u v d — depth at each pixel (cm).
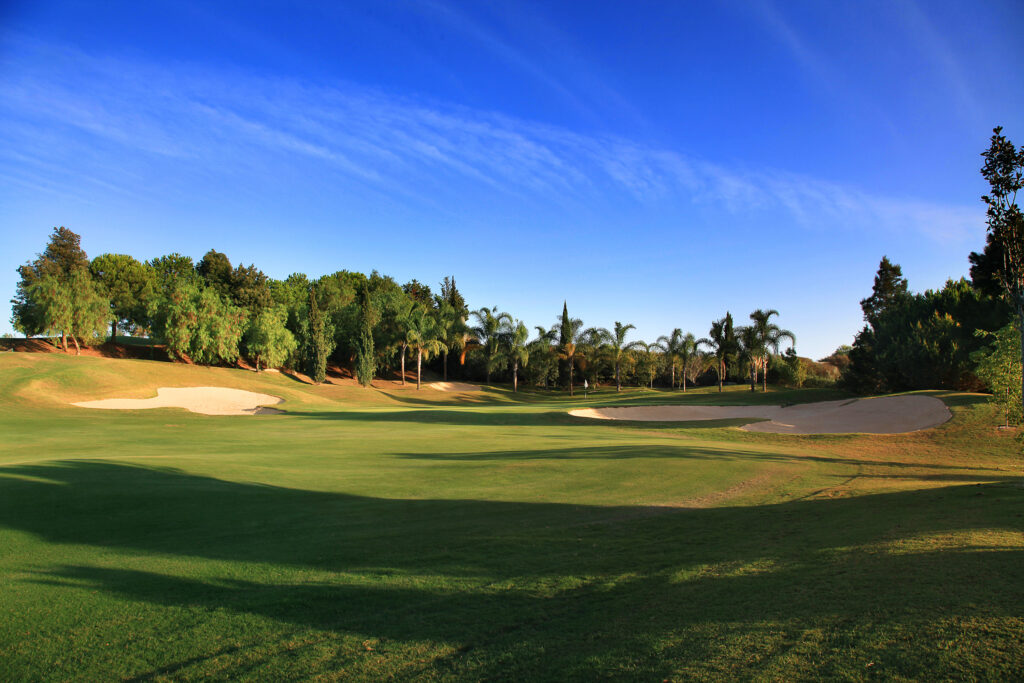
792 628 459
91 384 3856
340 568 705
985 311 4022
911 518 858
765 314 5784
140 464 1388
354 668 453
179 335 5534
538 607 572
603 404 4378
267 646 497
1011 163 1162
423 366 8369
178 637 517
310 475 1370
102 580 657
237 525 907
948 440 2436
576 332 7181
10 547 766
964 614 446
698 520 966
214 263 8006
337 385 6250
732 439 2603
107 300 5788
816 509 1041
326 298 7975
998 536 679
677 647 448
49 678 444
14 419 2830
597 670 422
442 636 509
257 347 5984
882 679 367
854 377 4794
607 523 946
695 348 7150
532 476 1399
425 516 986
